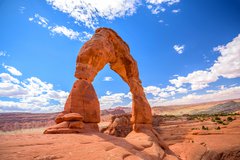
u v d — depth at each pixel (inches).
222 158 1120.8
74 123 420.8
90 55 564.7
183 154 1163.3
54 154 223.9
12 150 218.5
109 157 251.1
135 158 294.0
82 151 256.2
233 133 1643.7
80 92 505.0
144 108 722.8
